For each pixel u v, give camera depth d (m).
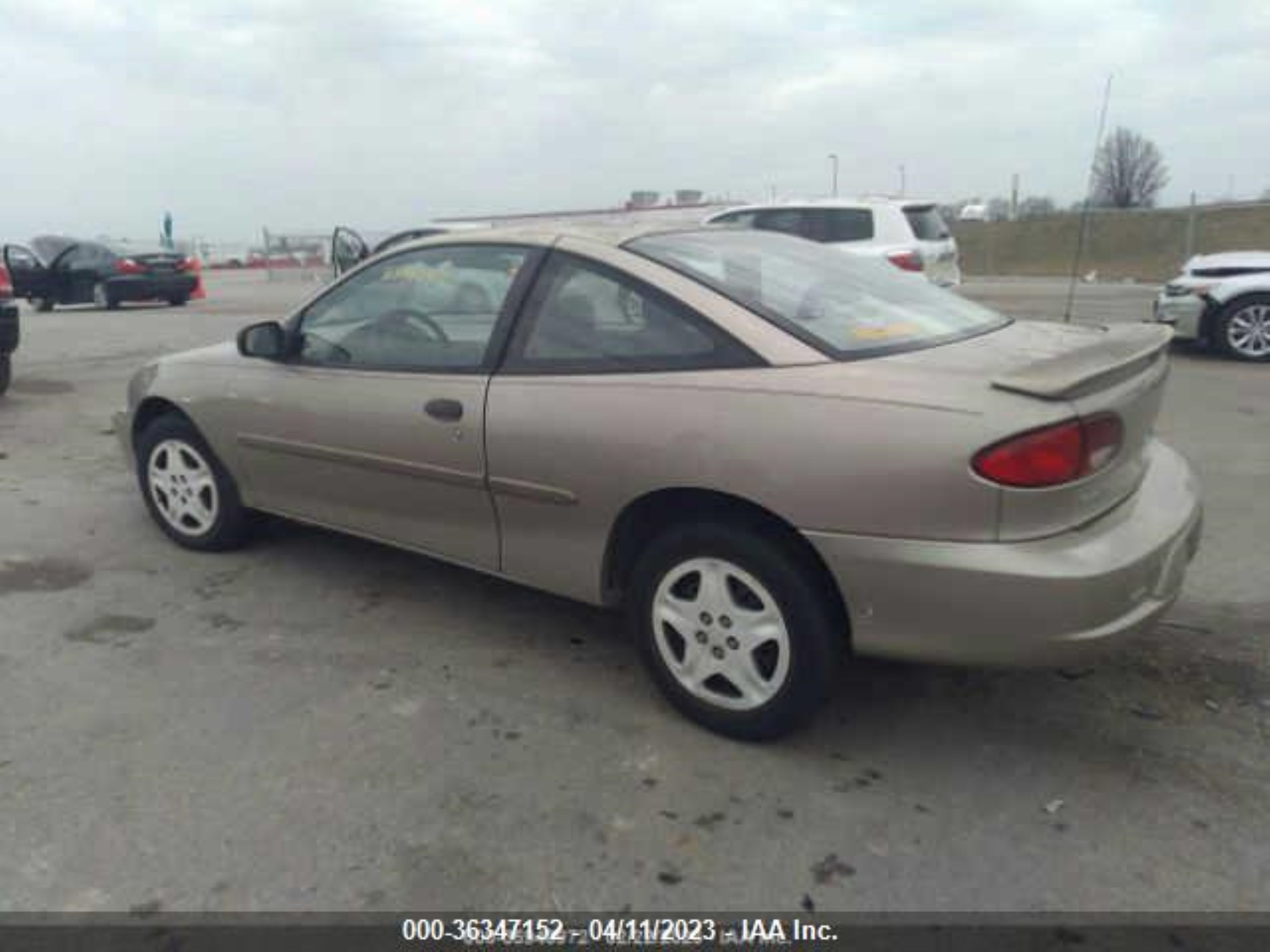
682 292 2.77
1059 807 2.46
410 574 4.07
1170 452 3.10
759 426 2.50
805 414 2.45
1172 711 2.91
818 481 2.42
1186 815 2.42
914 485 2.31
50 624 3.56
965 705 2.98
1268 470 5.40
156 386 4.19
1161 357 2.81
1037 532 2.29
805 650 2.57
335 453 3.55
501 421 3.00
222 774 2.61
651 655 2.90
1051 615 2.27
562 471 2.89
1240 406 7.20
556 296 3.01
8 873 2.22
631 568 3.02
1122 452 2.50
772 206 10.98
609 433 2.76
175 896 2.15
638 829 2.38
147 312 16.62
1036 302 15.35
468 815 2.44
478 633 3.51
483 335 3.15
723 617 2.71
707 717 2.80
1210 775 2.59
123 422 4.48
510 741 2.79
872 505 2.37
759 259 3.18
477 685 3.12
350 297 3.57
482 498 3.15
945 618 2.36
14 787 2.54
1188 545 2.67
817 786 2.56
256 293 22.52
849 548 2.41
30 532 4.60
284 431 3.72
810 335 2.64
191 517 4.29
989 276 23.19
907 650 2.45
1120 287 18.95
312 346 3.67
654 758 2.70
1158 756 2.69
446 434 3.15
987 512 2.27
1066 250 23.53
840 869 2.24
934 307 3.20
